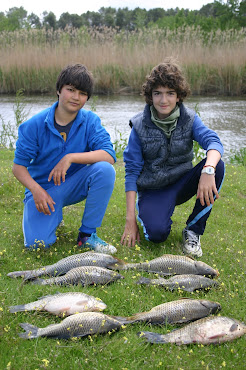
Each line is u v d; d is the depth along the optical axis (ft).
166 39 62.85
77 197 13.26
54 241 12.71
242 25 112.88
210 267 11.27
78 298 9.57
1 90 56.54
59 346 8.27
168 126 12.92
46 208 12.20
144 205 13.42
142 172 13.73
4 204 16.56
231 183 21.16
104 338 8.67
